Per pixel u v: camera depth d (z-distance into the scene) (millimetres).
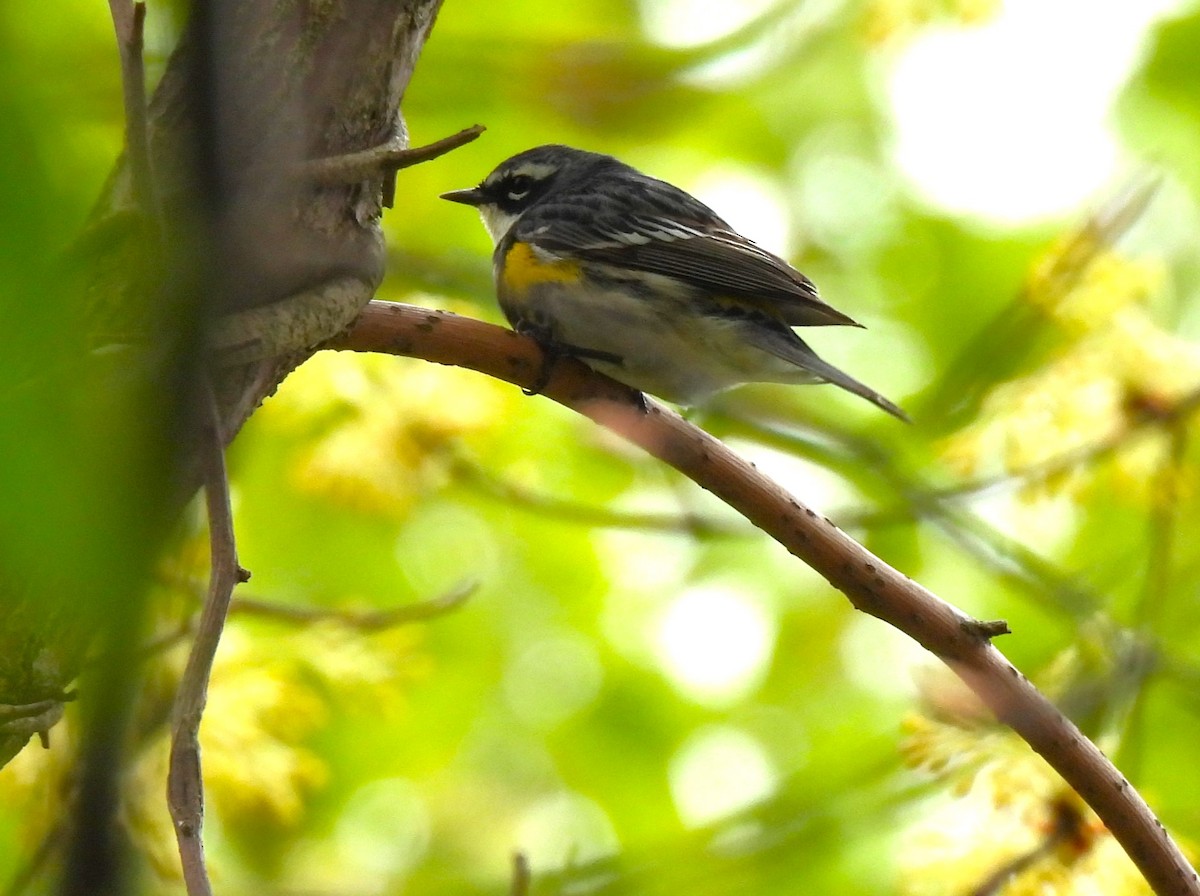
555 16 15477
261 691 9422
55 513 2451
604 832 15219
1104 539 13797
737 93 15219
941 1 12891
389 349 7172
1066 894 7582
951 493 12086
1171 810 11617
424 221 14836
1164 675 11039
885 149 15922
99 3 9930
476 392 10805
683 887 12203
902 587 6953
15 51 2295
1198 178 15055
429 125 14531
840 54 15586
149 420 2629
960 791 7840
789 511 6973
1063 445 10305
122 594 2512
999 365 13125
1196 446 11797
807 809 12656
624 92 14414
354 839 14688
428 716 14766
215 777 9117
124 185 4633
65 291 3020
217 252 2916
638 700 15391
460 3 15039
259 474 12852
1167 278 12695
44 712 5043
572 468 14742
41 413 2588
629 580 15531
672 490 14344
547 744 15336
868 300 15805
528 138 15008
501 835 15039
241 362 5305
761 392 15039
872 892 12922
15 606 4750
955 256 15531
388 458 10633
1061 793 7738
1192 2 14859
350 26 5195
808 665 15586
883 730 15203
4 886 9367
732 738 15477
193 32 2977
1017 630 14266
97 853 3010
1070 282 10625
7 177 2273
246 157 4824
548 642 15383
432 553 14781
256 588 13508
